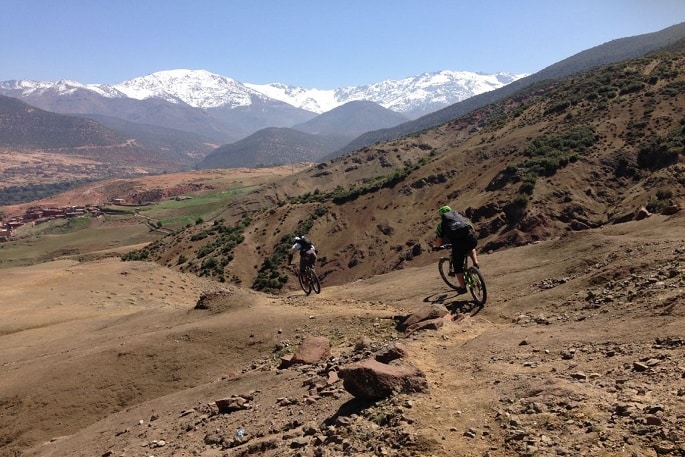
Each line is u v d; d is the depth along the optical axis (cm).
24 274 3847
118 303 3164
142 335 1627
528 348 745
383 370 627
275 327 1406
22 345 2186
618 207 7100
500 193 8325
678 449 400
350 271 9488
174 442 824
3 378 1619
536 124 11444
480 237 7819
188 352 1419
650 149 7819
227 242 11038
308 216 11219
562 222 7312
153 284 3809
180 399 1091
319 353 1040
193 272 10375
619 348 650
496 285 1204
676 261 946
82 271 3909
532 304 1014
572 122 10188
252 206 19025
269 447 614
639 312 761
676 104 8919
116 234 19962
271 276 9612
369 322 1213
